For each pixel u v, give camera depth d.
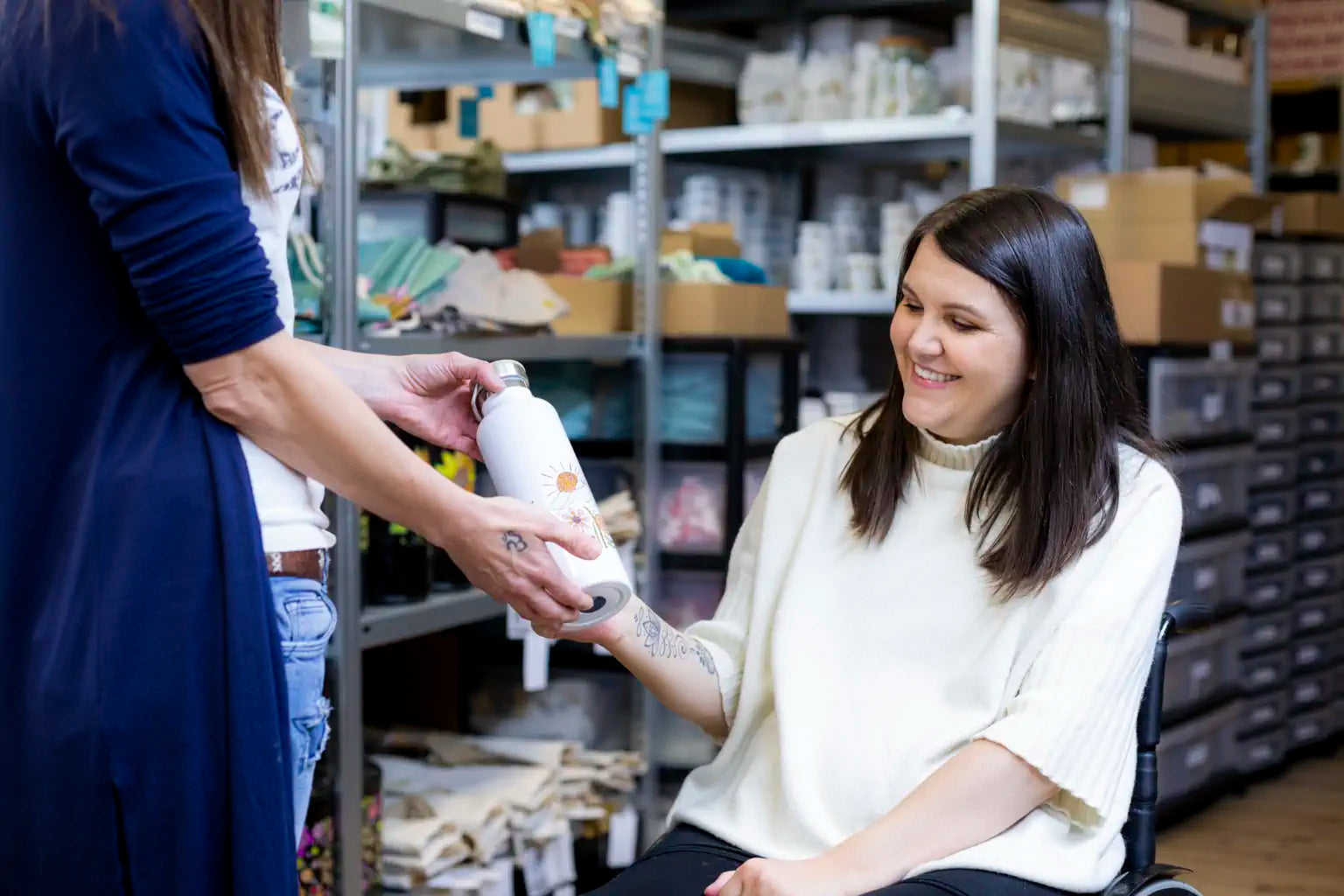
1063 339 1.54
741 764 1.67
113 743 1.11
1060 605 1.54
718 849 1.58
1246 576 4.19
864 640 1.61
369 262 2.73
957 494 1.62
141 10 1.09
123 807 1.11
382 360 1.52
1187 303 3.69
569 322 2.98
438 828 2.50
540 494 1.41
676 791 3.11
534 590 1.27
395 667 3.15
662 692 1.64
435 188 3.15
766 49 4.45
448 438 1.54
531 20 2.55
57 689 1.12
